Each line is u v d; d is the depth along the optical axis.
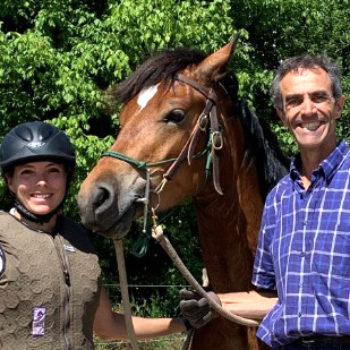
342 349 2.10
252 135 3.12
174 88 2.85
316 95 2.26
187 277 2.63
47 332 2.11
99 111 7.61
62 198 2.28
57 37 8.38
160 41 7.27
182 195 2.89
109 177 2.69
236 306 2.62
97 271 2.28
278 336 2.20
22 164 2.23
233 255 3.01
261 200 3.13
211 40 7.48
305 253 2.16
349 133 10.20
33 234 2.18
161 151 2.79
